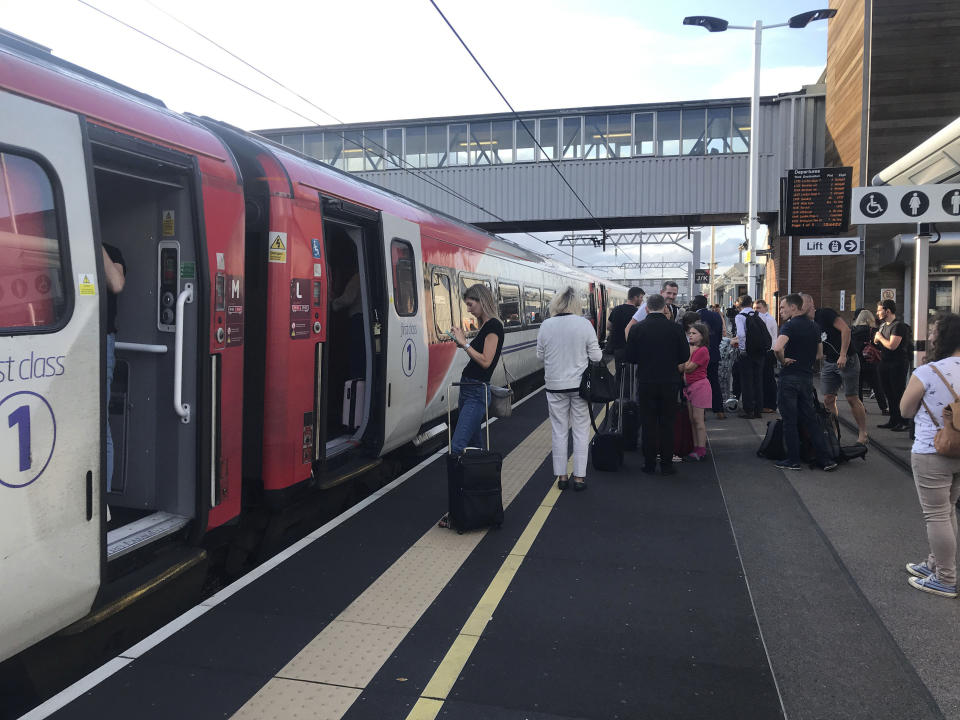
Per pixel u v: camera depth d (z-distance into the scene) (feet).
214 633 11.82
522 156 82.17
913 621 12.35
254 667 10.73
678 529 17.28
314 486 16.98
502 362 38.17
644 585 13.94
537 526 17.49
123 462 13.29
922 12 39.45
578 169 80.38
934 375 13.07
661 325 22.11
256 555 16.89
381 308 20.47
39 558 9.04
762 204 74.02
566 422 20.70
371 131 85.92
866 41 40.19
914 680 10.46
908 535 16.74
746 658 11.11
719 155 76.95
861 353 32.89
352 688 10.19
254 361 15.30
